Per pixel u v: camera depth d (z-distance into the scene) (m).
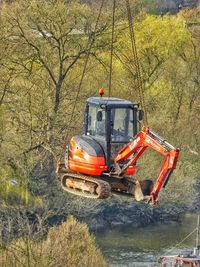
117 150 61.06
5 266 63.56
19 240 71.00
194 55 163.88
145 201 57.44
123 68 144.25
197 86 162.25
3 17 121.94
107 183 59.69
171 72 160.62
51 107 123.69
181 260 98.12
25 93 121.62
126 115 61.44
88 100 62.72
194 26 183.62
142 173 125.94
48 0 123.75
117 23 128.38
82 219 121.81
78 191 62.56
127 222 125.50
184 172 140.50
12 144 117.75
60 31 124.12
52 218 114.56
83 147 61.44
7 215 85.50
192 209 135.12
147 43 158.50
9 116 120.19
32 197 115.00
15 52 122.19
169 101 154.88
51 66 127.25
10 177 115.00
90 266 80.69
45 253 70.19
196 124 153.62
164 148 55.34
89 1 137.38
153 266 102.00
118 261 104.69
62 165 65.00
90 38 125.62
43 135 121.38
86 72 132.50
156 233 121.19
